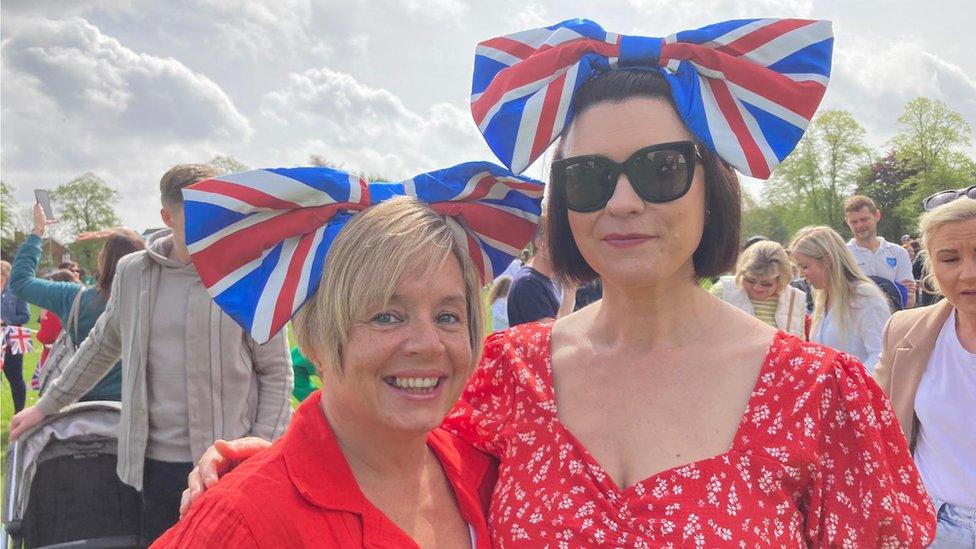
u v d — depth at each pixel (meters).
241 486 1.38
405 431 1.46
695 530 1.40
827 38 1.59
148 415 3.10
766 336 1.61
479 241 1.74
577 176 1.58
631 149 1.54
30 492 3.12
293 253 1.53
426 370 1.46
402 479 1.58
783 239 46.53
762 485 1.44
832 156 45.53
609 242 1.58
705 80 1.60
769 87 1.57
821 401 1.49
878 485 1.44
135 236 4.11
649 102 1.57
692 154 1.54
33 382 7.21
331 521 1.39
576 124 1.64
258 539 1.32
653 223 1.55
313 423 1.50
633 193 1.53
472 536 1.62
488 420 1.80
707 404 1.55
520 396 1.77
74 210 62.62
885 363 2.88
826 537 1.46
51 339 7.04
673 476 1.47
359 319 1.43
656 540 1.42
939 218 2.59
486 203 1.74
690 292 1.69
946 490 2.59
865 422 1.46
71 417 3.19
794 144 1.57
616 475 1.55
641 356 1.67
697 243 1.61
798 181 46.06
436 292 1.46
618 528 1.47
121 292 3.14
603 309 1.78
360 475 1.51
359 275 1.42
